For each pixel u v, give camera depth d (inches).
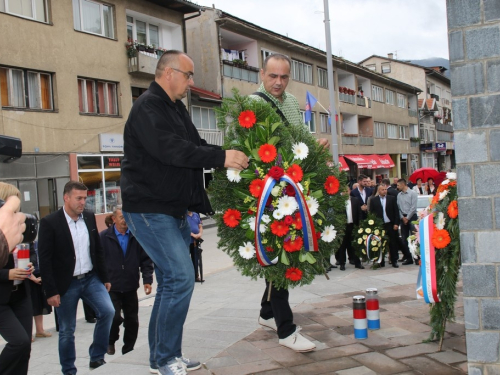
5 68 676.7
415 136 2133.4
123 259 231.9
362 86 1733.5
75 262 204.5
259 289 348.2
